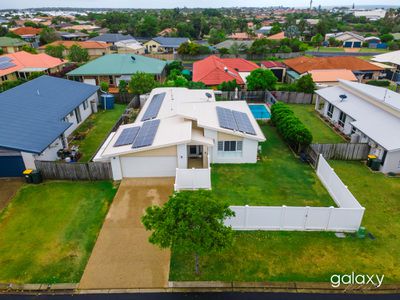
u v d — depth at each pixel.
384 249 16.84
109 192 22.14
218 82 46.84
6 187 22.70
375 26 149.75
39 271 15.57
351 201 18.77
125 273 15.40
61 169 23.17
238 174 24.62
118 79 53.03
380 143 24.59
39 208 20.34
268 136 32.06
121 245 17.19
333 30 146.62
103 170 23.30
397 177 24.31
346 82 38.53
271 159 27.12
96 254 16.58
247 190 22.41
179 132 24.09
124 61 56.03
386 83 53.75
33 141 23.58
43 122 26.75
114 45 91.50
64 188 22.61
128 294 14.36
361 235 17.61
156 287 14.66
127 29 136.25
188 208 13.13
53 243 17.36
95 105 38.81
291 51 87.38
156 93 37.94
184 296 14.22
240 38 118.25
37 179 22.95
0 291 14.62
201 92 36.69
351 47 108.50
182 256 16.33
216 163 26.33
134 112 38.69
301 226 18.06
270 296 14.21
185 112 27.16
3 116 25.75
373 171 25.19
